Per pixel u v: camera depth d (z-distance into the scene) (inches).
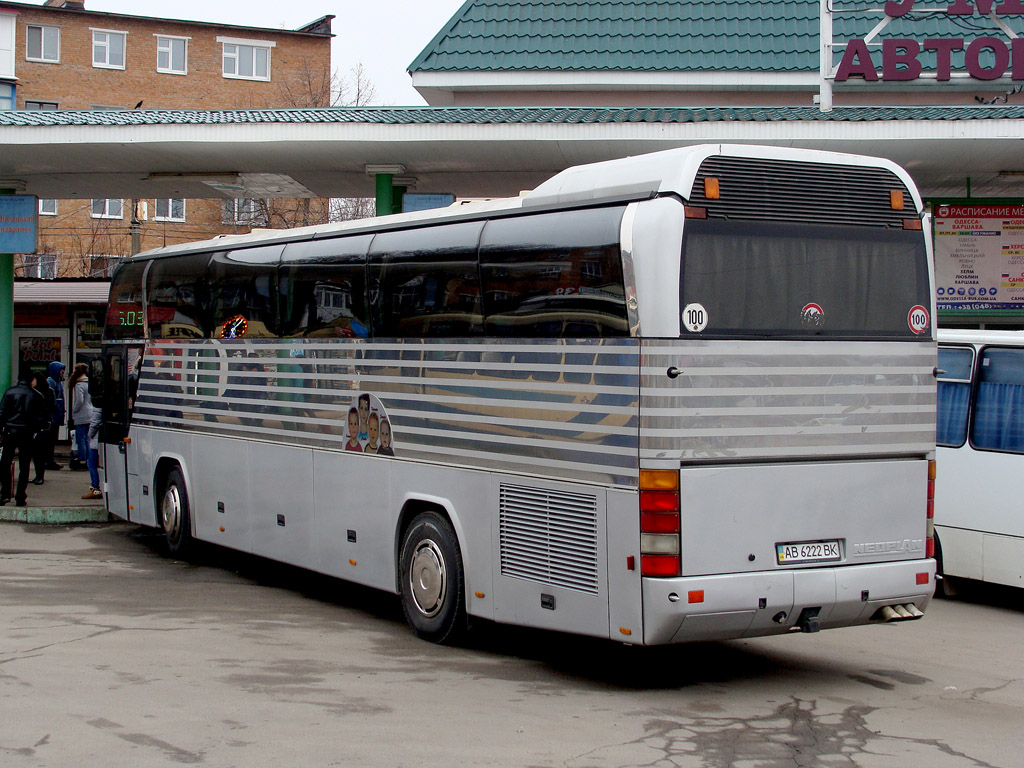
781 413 277.9
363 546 369.7
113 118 597.6
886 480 294.0
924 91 724.0
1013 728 259.8
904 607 297.1
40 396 639.1
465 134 569.3
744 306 274.5
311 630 358.9
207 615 379.9
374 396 363.3
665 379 265.0
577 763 226.2
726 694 286.8
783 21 814.5
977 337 419.2
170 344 499.5
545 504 295.0
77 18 2049.7
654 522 264.8
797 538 280.5
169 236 1972.2
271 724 249.1
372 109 628.7
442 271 334.3
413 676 299.3
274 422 418.9
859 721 262.7
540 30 821.9
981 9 626.8
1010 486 401.1
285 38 2164.1
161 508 510.3
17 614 373.1
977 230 651.5
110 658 310.7
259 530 430.9
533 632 360.8
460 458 325.1
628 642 270.2
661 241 266.7
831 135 539.5
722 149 275.4
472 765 223.5
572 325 287.4
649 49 799.7
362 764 222.7
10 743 232.8
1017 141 536.4
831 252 287.6
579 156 606.9
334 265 384.8
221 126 584.4
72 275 1919.3
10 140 593.0
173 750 229.5
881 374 293.0
